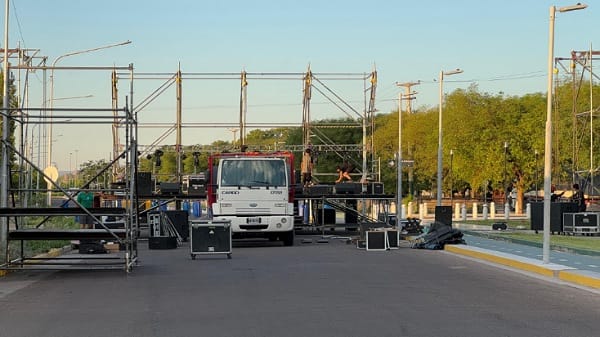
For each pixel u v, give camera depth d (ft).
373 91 148.25
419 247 95.25
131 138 68.95
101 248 89.35
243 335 36.37
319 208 133.69
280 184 97.91
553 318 41.09
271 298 48.73
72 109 65.92
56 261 77.05
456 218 194.29
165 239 99.55
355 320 40.27
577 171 161.79
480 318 40.96
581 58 166.61
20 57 150.20
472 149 235.40
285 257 81.76
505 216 186.91
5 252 69.21
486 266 71.46
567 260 74.59
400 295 50.08
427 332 36.88
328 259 78.84
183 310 44.19
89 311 44.27
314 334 36.45
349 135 281.74
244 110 148.36
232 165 97.91
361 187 123.13
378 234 93.45
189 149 157.99
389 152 270.46
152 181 137.59
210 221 81.66
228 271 66.44
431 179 270.67
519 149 232.53
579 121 188.65
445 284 56.44
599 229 114.62
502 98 239.91
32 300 49.26
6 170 67.10
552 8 68.90
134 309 44.86
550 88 69.92
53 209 65.05
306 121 149.48
